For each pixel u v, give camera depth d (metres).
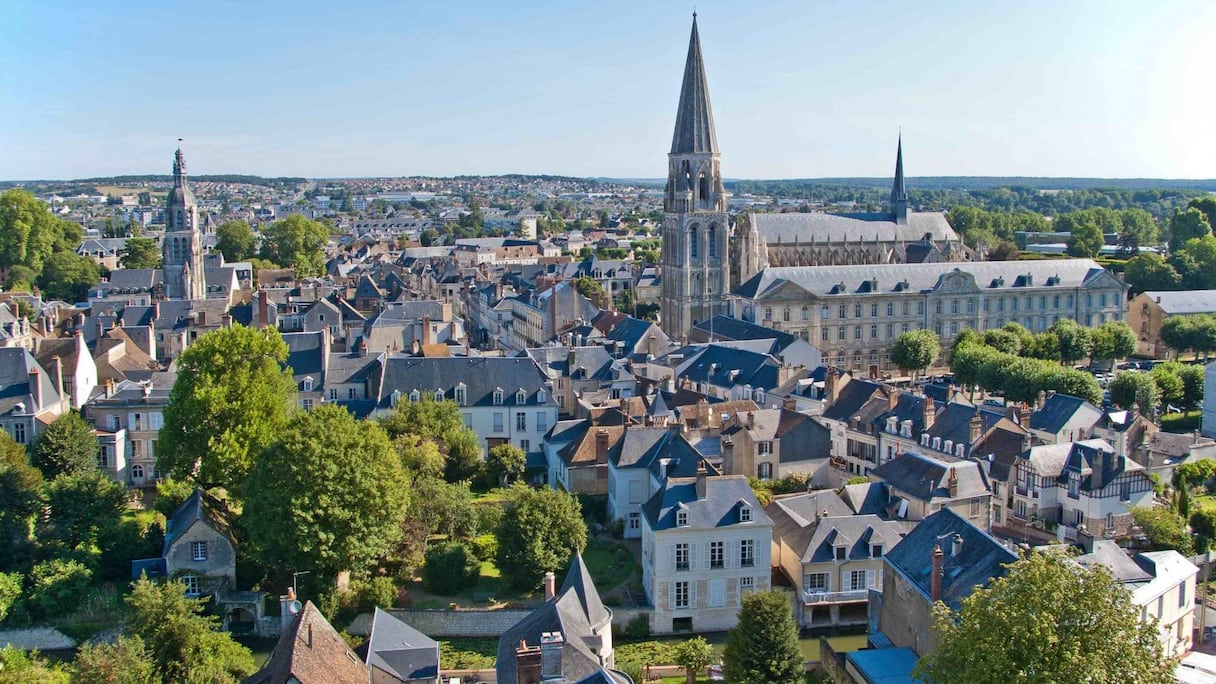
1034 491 125.19
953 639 68.81
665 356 187.25
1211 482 138.62
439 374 153.12
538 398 152.50
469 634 102.06
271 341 123.69
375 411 147.88
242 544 109.25
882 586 100.50
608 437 132.75
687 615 104.50
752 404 150.25
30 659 85.62
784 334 195.75
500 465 139.62
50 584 99.88
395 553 112.19
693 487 106.50
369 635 90.12
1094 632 65.12
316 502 100.38
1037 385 177.62
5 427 133.12
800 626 105.00
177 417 118.75
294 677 70.00
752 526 104.75
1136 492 121.56
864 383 155.62
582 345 190.62
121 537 107.69
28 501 108.75
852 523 108.19
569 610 83.75
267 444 110.12
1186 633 96.94
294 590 100.62
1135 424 146.88
